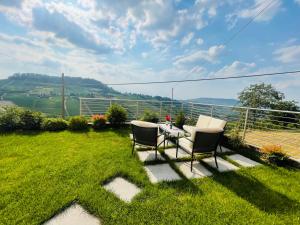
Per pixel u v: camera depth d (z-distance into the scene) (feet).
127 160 12.39
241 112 17.65
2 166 10.77
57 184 9.00
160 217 7.20
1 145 14.34
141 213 7.34
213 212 7.64
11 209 7.20
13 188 8.53
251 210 7.88
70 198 7.98
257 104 64.69
